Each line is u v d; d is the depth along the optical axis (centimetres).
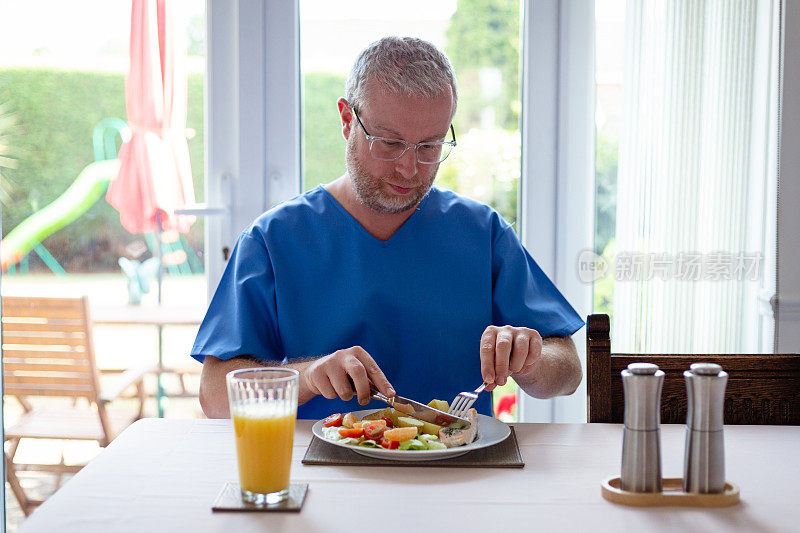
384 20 208
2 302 210
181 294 212
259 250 141
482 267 145
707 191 206
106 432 214
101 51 205
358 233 141
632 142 206
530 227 212
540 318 144
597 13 205
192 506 86
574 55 207
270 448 85
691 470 87
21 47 204
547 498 88
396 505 86
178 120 207
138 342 213
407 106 124
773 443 109
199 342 136
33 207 208
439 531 79
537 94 209
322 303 141
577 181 211
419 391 143
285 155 207
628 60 204
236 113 205
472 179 214
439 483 93
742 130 204
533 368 127
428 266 142
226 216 209
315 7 206
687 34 202
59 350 212
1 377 212
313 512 84
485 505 86
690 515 83
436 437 104
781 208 204
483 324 144
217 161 207
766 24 201
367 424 105
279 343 143
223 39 204
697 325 210
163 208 209
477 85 211
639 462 87
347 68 208
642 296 210
